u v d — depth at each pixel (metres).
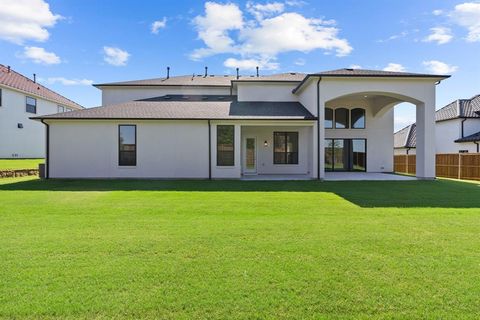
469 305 3.08
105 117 15.67
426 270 3.94
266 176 18.09
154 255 4.47
